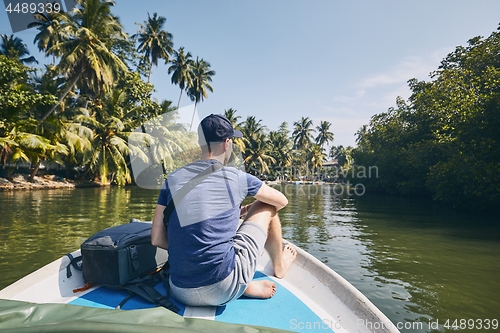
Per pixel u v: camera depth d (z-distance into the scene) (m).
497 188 12.52
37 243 6.66
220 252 1.39
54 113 21.23
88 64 20.06
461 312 3.94
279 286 1.84
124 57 28.62
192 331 0.86
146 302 1.56
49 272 1.79
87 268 1.67
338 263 5.95
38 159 19.08
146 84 28.39
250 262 1.51
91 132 22.62
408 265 5.83
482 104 14.04
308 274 1.95
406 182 22.45
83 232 7.79
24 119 17.22
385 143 26.28
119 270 1.62
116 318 0.97
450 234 8.79
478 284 4.88
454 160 14.19
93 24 20.02
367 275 5.27
